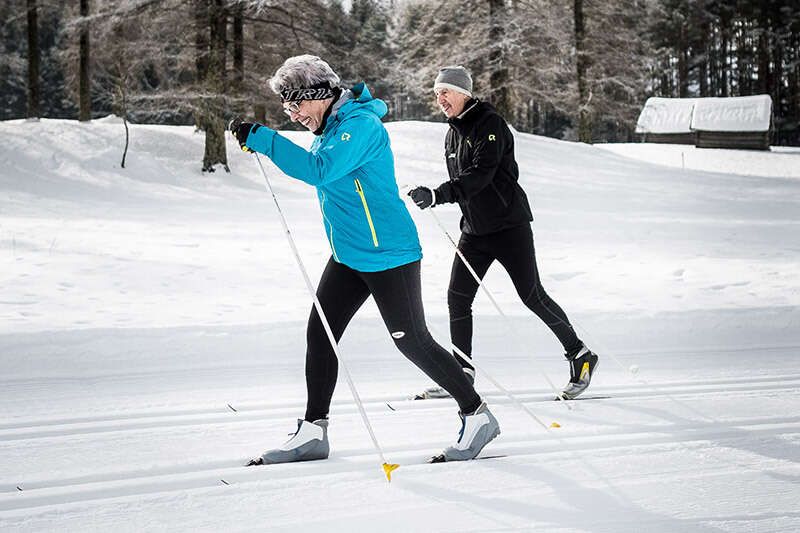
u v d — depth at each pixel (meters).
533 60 24.91
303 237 10.71
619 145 37.78
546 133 56.38
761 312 5.77
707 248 10.17
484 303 6.13
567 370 4.81
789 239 11.35
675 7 53.81
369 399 4.16
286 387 4.31
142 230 11.12
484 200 4.06
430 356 3.16
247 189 18.94
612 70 29.77
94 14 19.86
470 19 25.20
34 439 3.44
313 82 2.96
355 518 2.68
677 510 2.77
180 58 20.31
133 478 3.01
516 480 3.03
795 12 51.06
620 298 6.47
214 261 8.22
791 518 2.70
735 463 3.24
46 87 41.47
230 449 3.36
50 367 4.48
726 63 57.19
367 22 36.62
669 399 4.21
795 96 53.62
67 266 7.57
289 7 20.11
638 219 14.53
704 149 36.88
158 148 21.08
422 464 3.19
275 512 2.72
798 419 3.86
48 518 2.64
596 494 2.91
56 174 18.05
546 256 9.30
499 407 4.08
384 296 3.07
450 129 4.18
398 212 3.07
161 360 4.68
